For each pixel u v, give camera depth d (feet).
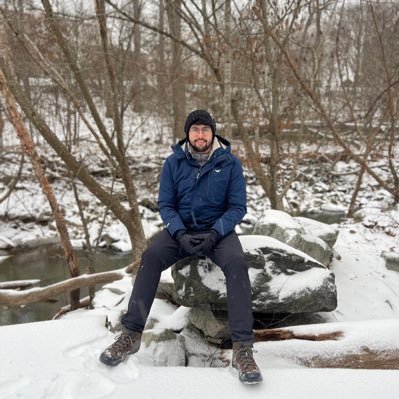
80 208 22.02
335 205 41.55
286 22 21.75
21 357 9.05
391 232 24.67
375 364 9.84
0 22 18.02
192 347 11.50
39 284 25.77
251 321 8.91
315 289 11.30
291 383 8.32
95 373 8.45
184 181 10.38
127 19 19.95
